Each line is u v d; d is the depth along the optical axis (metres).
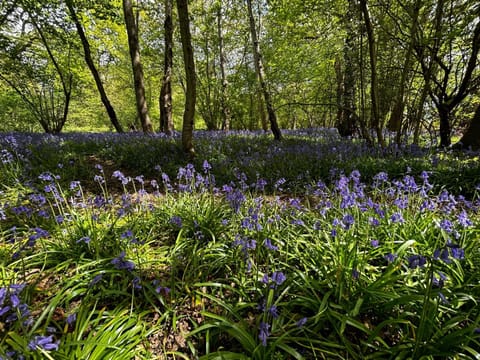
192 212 3.52
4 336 1.63
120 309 2.04
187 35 6.01
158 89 28.84
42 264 2.61
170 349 1.85
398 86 8.31
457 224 2.83
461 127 9.38
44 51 12.91
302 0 7.21
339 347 1.67
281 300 2.16
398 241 2.60
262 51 16.22
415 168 5.34
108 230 2.96
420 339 1.60
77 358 1.55
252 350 1.67
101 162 7.01
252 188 5.16
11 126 18.89
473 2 5.93
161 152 7.20
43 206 3.88
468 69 7.09
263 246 2.73
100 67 22.22
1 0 10.68
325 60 10.34
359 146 7.09
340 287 2.01
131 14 10.88
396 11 7.34
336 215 3.25
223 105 19.14
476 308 1.88
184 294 2.31
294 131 14.54
